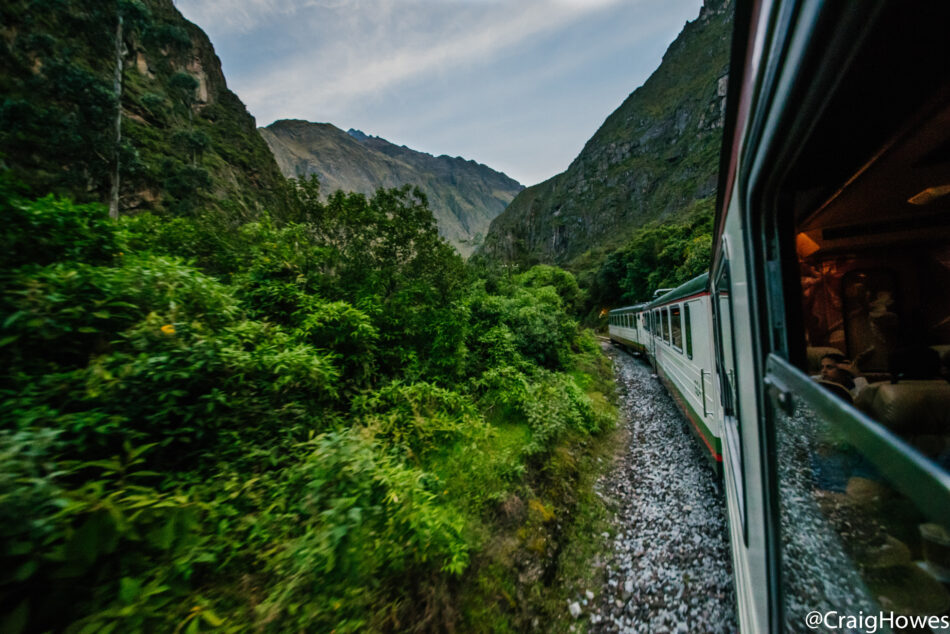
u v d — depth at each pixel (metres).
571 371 10.32
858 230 2.16
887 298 2.33
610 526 4.26
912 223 2.07
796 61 0.75
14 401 2.03
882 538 0.85
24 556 1.32
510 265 16.00
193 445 2.58
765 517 1.32
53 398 2.19
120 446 2.21
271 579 2.03
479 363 6.93
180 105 48.50
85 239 3.28
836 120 1.04
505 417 5.70
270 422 2.94
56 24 25.47
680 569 3.54
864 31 0.64
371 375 4.64
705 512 4.30
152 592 1.49
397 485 2.47
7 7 23.23
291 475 2.48
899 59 0.78
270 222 5.19
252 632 1.73
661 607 3.19
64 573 1.37
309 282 5.14
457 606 2.71
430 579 2.67
